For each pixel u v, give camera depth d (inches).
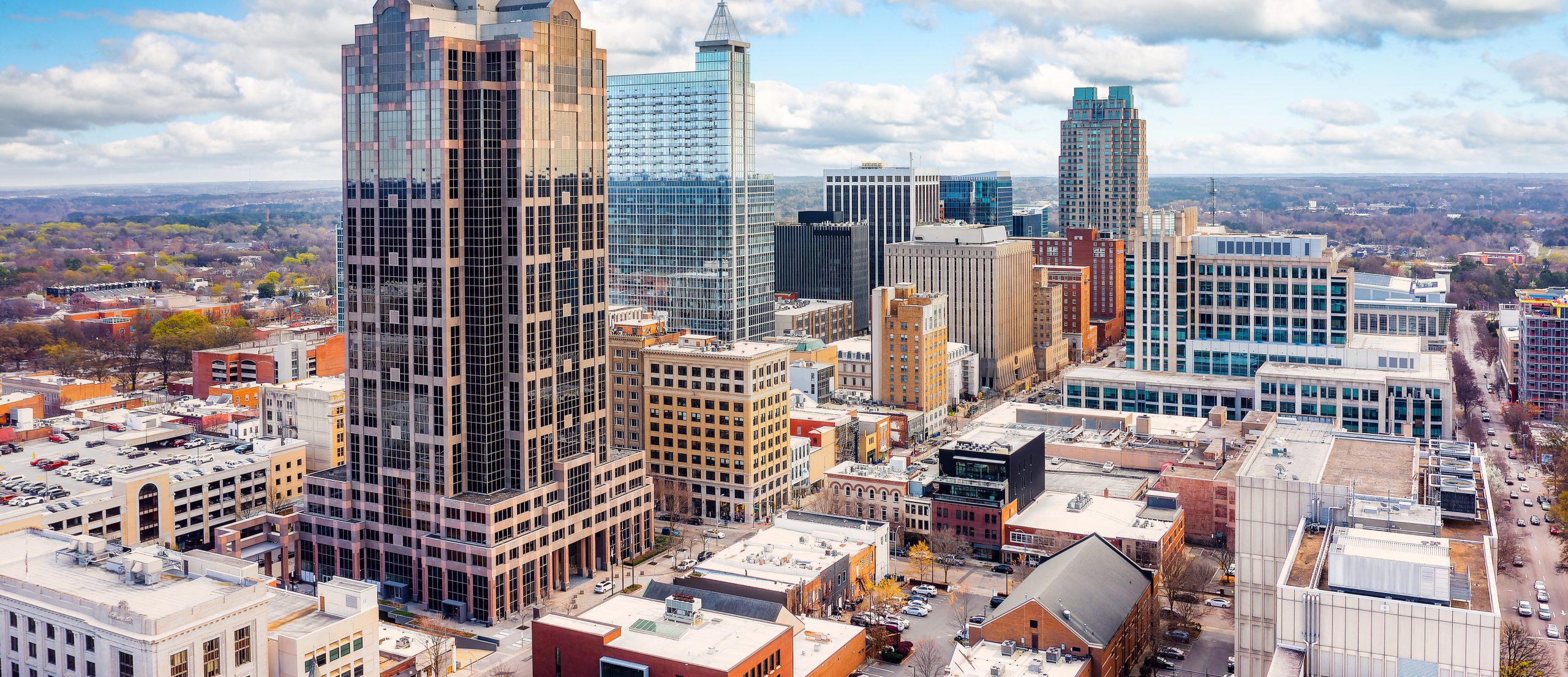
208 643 7111.2
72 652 7214.6
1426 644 6220.5
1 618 7598.4
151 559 7687.0
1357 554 6633.9
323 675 7696.9
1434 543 6894.7
